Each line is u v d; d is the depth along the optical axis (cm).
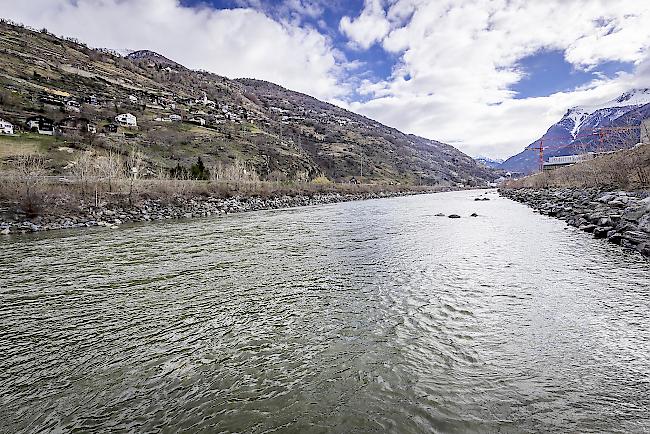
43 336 956
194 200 4556
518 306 1073
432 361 777
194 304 1165
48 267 1644
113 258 1814
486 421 585
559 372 723
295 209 4984
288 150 12100
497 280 1333
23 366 809
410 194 10781
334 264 1650
